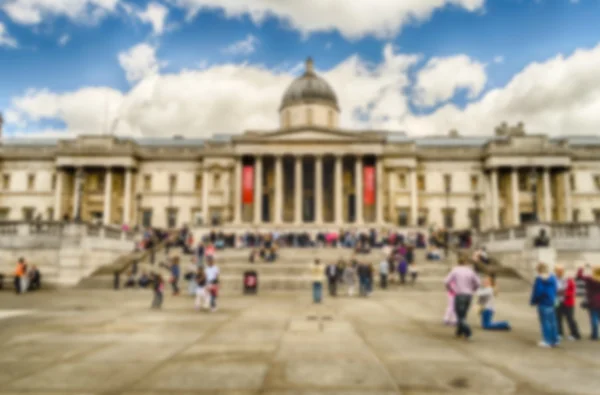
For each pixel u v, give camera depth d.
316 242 55.12
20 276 28.64
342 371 9.25
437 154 72.31
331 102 79.31
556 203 70.12
